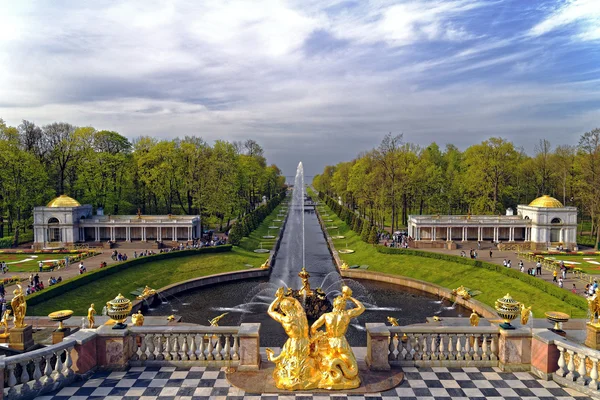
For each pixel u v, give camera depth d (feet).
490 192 387.75
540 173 422.41
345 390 59.67
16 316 88.02
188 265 264.31
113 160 383.86
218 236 382.83
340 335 61.46
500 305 67.51
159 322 156.35
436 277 243.81
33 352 58.90
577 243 350.43
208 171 393.09
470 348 69.56
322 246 371.35
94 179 375.45
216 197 383.86
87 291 200.64
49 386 59.88
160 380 63.21
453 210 469.57
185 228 358.43
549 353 63.52
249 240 355.36
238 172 458.09
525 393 59.72
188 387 61.00
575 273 230.27
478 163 383.24
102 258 285.64
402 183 383.04
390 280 246.88
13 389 56.49
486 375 65.21
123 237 359.66
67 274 234.58
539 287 197.98
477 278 229.66
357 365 63.98
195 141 440.45
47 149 384.88
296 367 59.82
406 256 282.56
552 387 61.36
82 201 397.60
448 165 511.40
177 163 396.57
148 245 331.77
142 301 195.42
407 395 59.06
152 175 382.01
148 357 68.85
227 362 67.62
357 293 224.74
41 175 344.08
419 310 193.98
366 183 415.03
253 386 60.39
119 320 68.44
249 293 225.97
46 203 371.35
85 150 376.27
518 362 66.90
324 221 517.96
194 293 226.58
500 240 356.59
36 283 198.80
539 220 329.93
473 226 347.36
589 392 58.95
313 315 151.64
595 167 324.80
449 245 322.34
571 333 106.32
